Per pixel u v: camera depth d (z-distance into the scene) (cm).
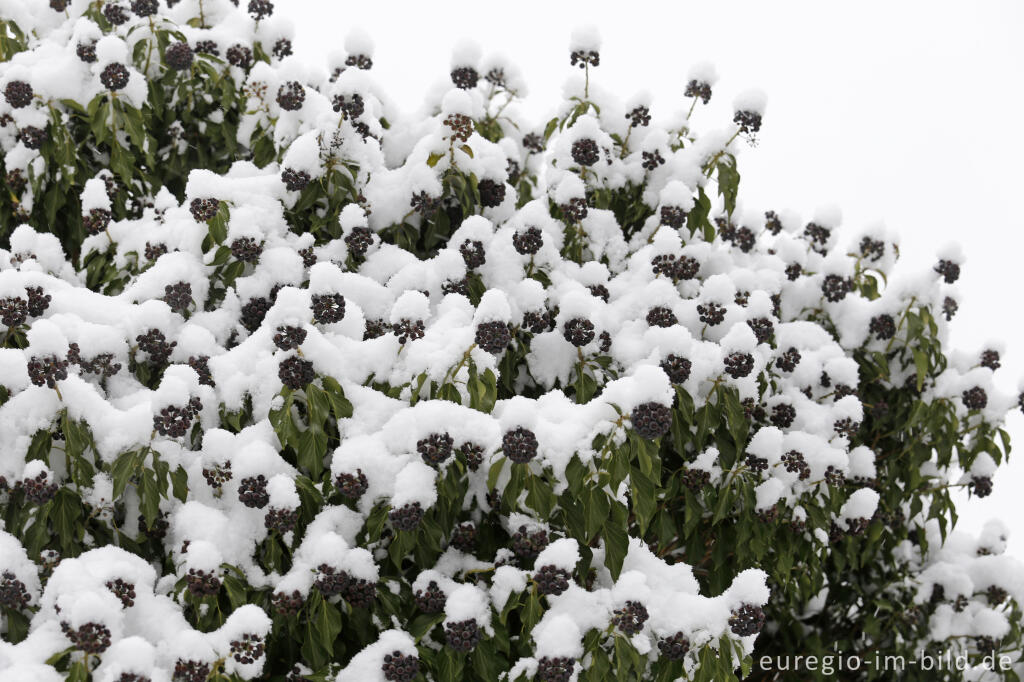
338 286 330
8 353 319
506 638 316
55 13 523
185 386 310
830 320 494
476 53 492
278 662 327
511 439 301
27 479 306
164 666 293
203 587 298
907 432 498
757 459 371
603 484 314
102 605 277
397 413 328
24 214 448
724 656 312
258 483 313
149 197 461
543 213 389
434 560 336
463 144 417
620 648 308
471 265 392
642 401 305
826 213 531
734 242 490
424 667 324
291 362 318
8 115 429
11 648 283
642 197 466
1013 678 509
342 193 406
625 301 405
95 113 423
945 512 501
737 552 380
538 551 319
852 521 423
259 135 459
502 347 324
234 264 381
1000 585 514
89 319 354
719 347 374
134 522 337
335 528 329
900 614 501
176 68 436
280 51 513
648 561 347
